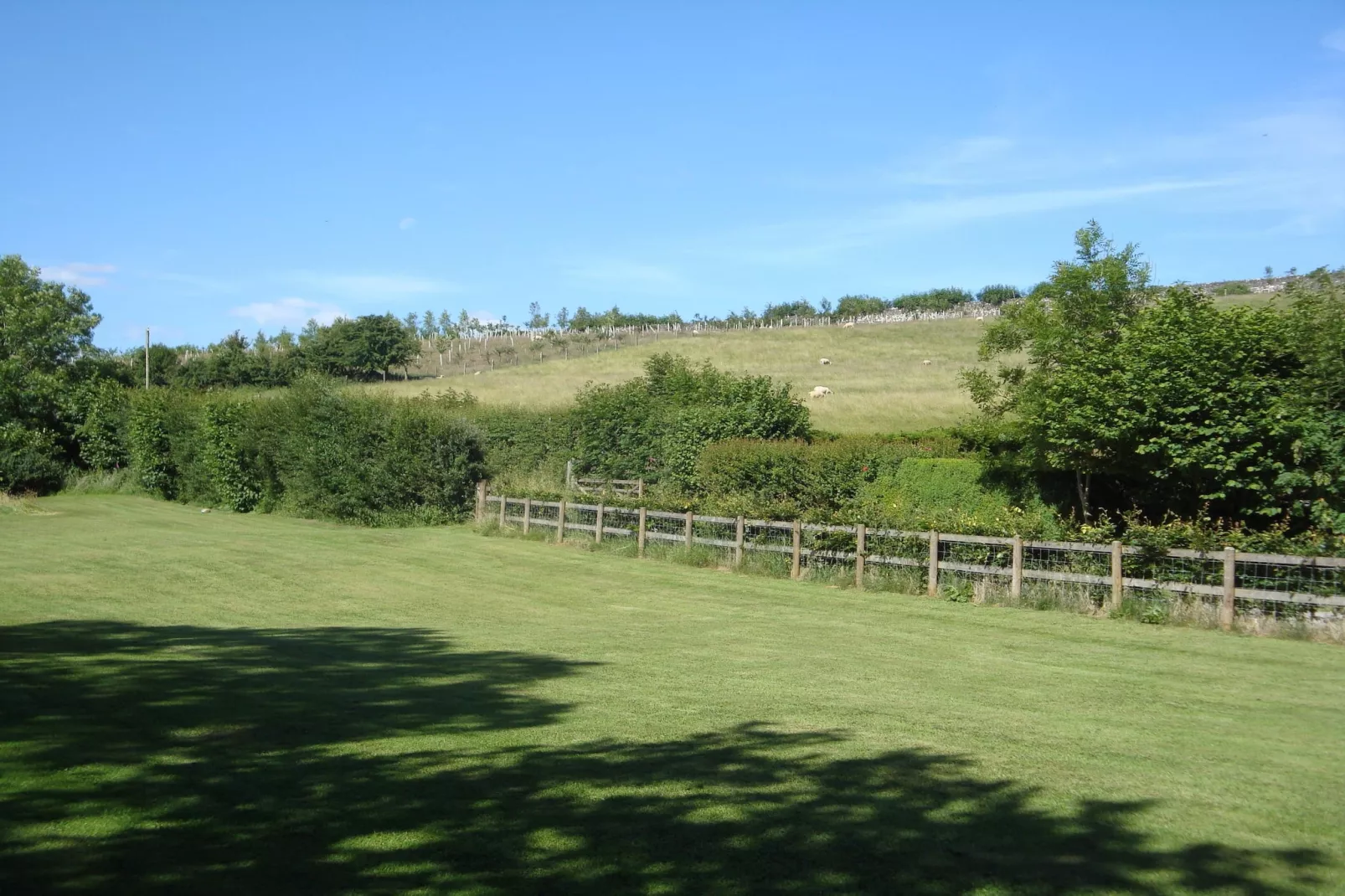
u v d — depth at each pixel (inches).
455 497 1096.8
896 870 193.2
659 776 252.8
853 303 4854.8
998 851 203.5
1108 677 393.7
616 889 183.3
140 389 1558.8
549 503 937.5
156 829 211.9
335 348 3115.2
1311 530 560.4
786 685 375.6
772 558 726.5
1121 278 708.7
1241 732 304.5
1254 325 590.9
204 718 307.1
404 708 328.2
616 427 1263.5
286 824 215.9
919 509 717.3
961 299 4751.5
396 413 1093.8
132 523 1102.4
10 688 343.6
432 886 184.2
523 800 233.5
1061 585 574.9
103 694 337.7
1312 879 190.4
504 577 719.1
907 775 255.0
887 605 593.3
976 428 785.6
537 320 4810.5
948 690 368.2
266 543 909.2
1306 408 556.1
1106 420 617.6
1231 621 504.1
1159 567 548.4
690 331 4512.8
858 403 1910.7
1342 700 353.1
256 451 1230.3
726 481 951.0
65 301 1635.1
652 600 620.7
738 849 203.3
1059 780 251.8
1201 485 609.0
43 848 200.1
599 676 391.2
